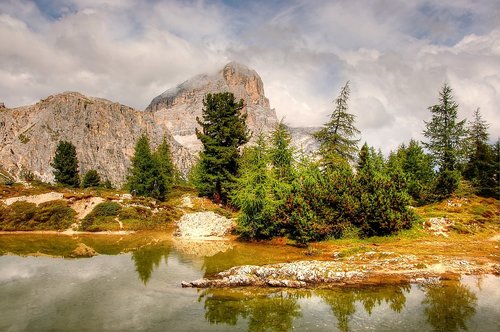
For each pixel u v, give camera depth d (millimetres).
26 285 18547
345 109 45719
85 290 17844
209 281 18719
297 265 21000
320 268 20469
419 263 22266
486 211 41312
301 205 31344
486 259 23969
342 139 44719
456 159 50062
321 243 30641
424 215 37750
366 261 22875
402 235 31500
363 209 31625
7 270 21547
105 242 32531
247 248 29609
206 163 53781
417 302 16469
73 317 14508
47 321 14086
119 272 21219
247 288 18234
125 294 17297
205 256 26000
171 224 42625
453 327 13977
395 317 14859
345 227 31547
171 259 24906
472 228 34625
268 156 39906
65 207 42250
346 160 44625
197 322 14234
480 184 53188
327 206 32250
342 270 20391
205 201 54406
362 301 16594
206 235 35969
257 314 15062
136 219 41688
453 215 38281
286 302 16406
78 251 26797
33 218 39688
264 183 33594
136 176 58531
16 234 36156
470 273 20844
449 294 17484
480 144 55219
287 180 37781
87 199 44844
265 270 19891
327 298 16906
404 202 32531
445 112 51531
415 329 13789
